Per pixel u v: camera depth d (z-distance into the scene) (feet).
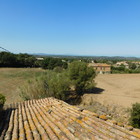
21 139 12.25
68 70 74.08
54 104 25.27
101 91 80.59
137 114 33.04
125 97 62.95
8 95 76.43
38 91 49.19
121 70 207.41
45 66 199.11
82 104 59.36
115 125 13.29
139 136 11.03
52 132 13.26
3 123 17.34
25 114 20.81
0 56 203.31
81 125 14.16
